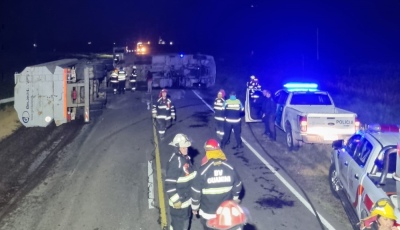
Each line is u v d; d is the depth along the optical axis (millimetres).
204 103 20172
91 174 9469
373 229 4641
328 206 7590
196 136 13141
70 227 6891
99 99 17781
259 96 14844
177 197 5582
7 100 15742
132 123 15102
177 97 22203
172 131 13828
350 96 20266
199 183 5195
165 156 10789
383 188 5832
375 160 5965
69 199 8055
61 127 14305
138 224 6922
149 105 19344
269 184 8781
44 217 7301
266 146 12047
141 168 9812
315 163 10344
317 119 10430
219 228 4141
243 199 7949
